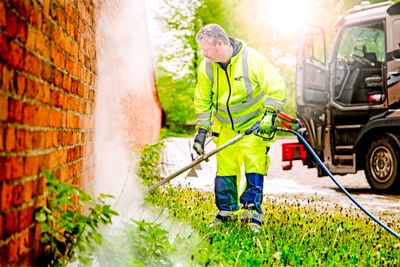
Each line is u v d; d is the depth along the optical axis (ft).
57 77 11.83
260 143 19.95
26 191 9.58
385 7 38.09
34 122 9.95
